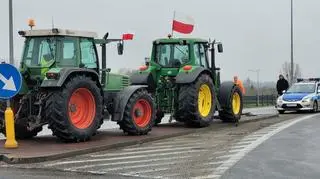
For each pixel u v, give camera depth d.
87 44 12.41
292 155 10.18
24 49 12.10
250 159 9.70
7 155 9.66
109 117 12.95
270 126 16.22
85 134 11.66
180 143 12.20
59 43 11.81
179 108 15.14
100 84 12.26
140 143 12.22
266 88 43.53
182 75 15.13
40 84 11.68
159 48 16.14
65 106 11.23
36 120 11.59
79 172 8.55
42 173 8.46
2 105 11.80
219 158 9.86
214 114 17.05
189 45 15.85
